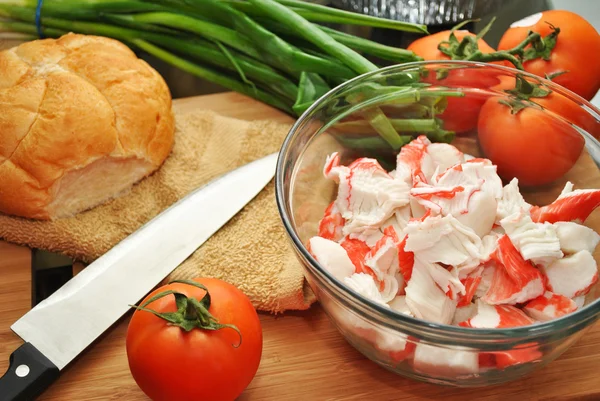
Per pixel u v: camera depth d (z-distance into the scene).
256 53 0.73
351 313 0.55
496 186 0.61
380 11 0.80
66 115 0.65
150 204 0.68
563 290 0.58
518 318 0.57
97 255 0.65
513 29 0.72
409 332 0.53
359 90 0.64
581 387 0.59
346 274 0.59
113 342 0.61
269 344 0.61
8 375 0.57
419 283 0.58
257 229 0.66
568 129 0.64
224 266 0.64
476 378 0.56
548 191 0.67
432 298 0.58
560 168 0.66
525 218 0.58
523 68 0.70
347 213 0.62
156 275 0.63
